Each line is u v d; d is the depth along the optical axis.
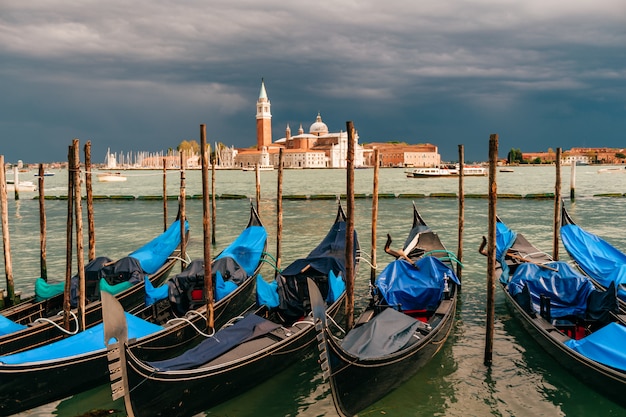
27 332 12.91
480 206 48.88
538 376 12.34
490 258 12.77
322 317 9.57
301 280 15.95
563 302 14.27
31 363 10.54
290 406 11.33
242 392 11.50
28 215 45.81
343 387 10.03
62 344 11.31
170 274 23.25
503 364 12.96
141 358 12.27
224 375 10.82
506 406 11.14
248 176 145.62
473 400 11.38
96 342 11.58
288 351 12.39
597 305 13.17
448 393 11.67
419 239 21.58
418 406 11.17
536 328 13.02
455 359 13.29
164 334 12.86
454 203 52.03
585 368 10.87
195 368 10.43
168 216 44.38
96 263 17.41
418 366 12.19
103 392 11.91
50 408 11.31
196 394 10.45
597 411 10.93
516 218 39.75
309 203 53.81
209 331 13.79
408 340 11.49
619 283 15.51
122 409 11.23
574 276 14.55
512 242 18.27
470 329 15.23
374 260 18.27
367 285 19.81
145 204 54.47
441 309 14.07
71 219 15.86
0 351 12.32
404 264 15.62
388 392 11.38
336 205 51.25
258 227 21.78
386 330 11.55
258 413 11.06
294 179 121.31
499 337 14.58
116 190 81.69
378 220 39.50
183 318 13.32
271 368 12.02
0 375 10.21
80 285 13.91
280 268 21.48
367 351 10.77
